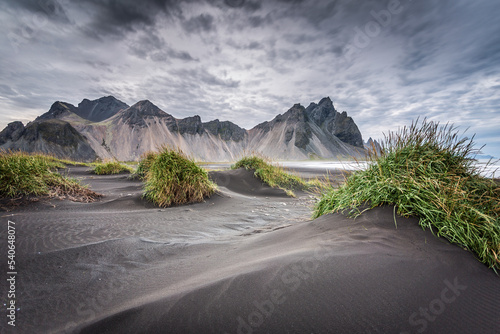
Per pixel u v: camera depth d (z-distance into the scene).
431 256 1.61
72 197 5.12
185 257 2.38
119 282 1.85
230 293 1.32
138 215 4.32
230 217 4.69
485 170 2.48
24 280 1.85
